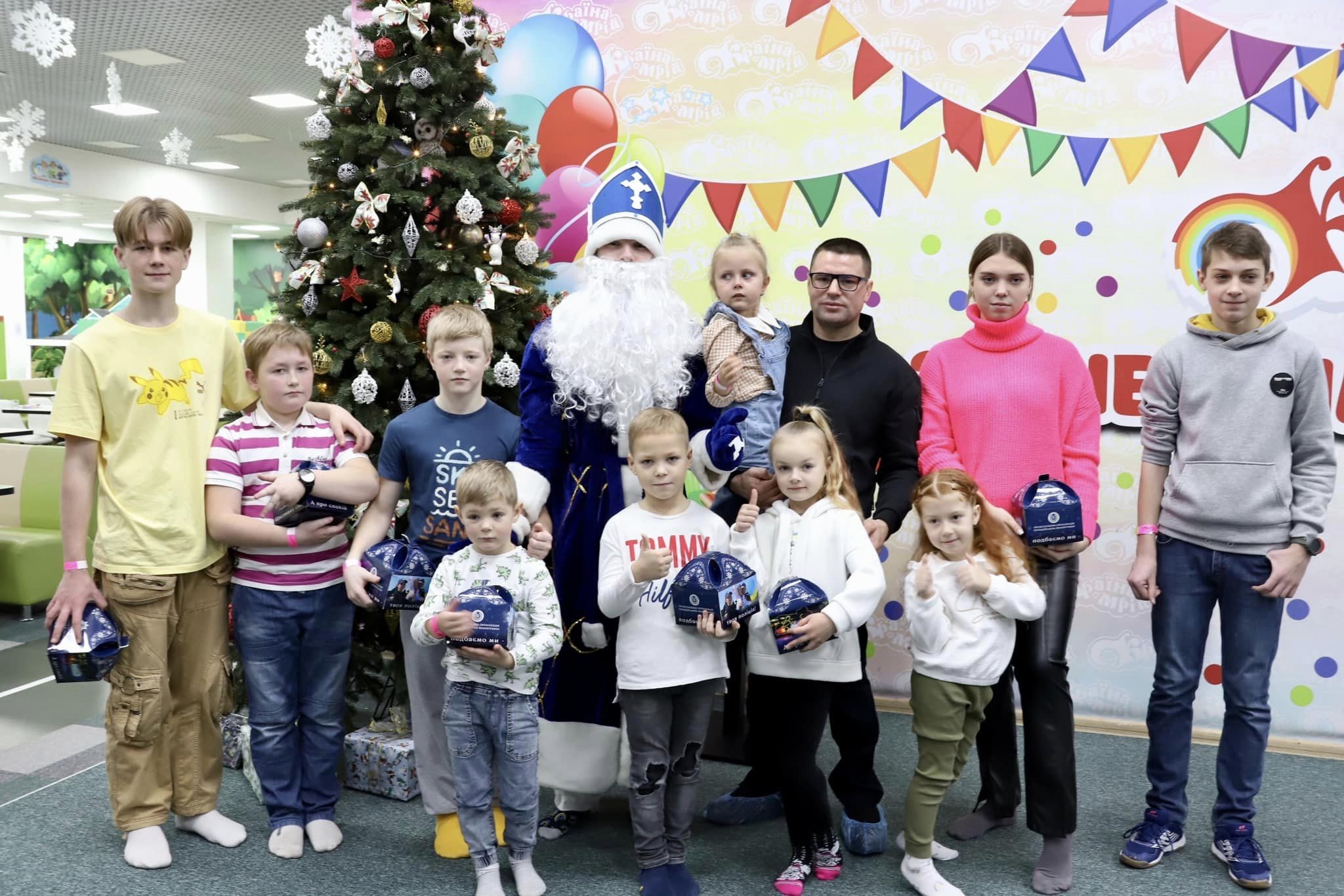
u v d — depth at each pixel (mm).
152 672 2373
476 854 2234
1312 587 3186
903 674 3572
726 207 3635
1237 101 3152
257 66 8062
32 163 11375
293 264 3107
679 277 3703
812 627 2090
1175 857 2447
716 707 3592
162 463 2340
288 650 2492
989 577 2170
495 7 3816
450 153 3115
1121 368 3328
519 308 3148
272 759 2500
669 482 2180
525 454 2414
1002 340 2412
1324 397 2297
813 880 2311
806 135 3539
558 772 2422
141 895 2256
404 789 2787
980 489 2373
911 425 2461
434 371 2938
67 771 3020
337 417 2584
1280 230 3150
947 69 3391
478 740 2227
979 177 3395
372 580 2322
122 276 17641
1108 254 3309
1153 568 2469
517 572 2232
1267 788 2898
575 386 2293
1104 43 3248
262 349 2428
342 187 3061
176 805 2531
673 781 2232
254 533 2371
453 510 2416
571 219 3781
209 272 15125
